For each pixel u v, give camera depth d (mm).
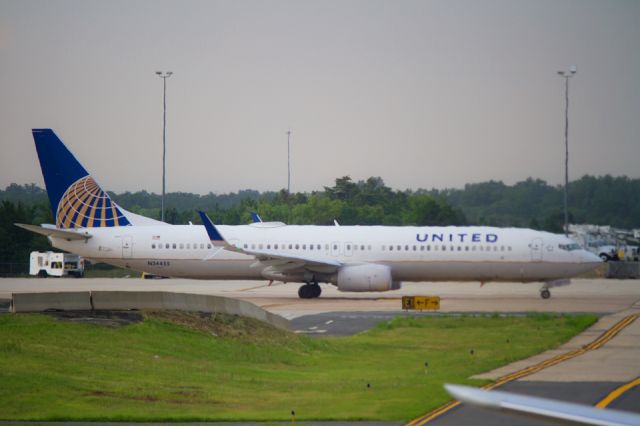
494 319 197000
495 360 137750
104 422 90375
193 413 95125
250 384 115688
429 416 92938
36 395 99688
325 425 89500
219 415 93812
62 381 106750
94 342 130375
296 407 99312
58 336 129875
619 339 164250
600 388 109812
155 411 95562
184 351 135375
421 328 184750
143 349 131875
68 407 95812
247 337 152500
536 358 140750
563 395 104812
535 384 113250
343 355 149750
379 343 163250
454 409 96625
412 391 109000
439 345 160875
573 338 166625
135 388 106938
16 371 109125
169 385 110750
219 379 117875
